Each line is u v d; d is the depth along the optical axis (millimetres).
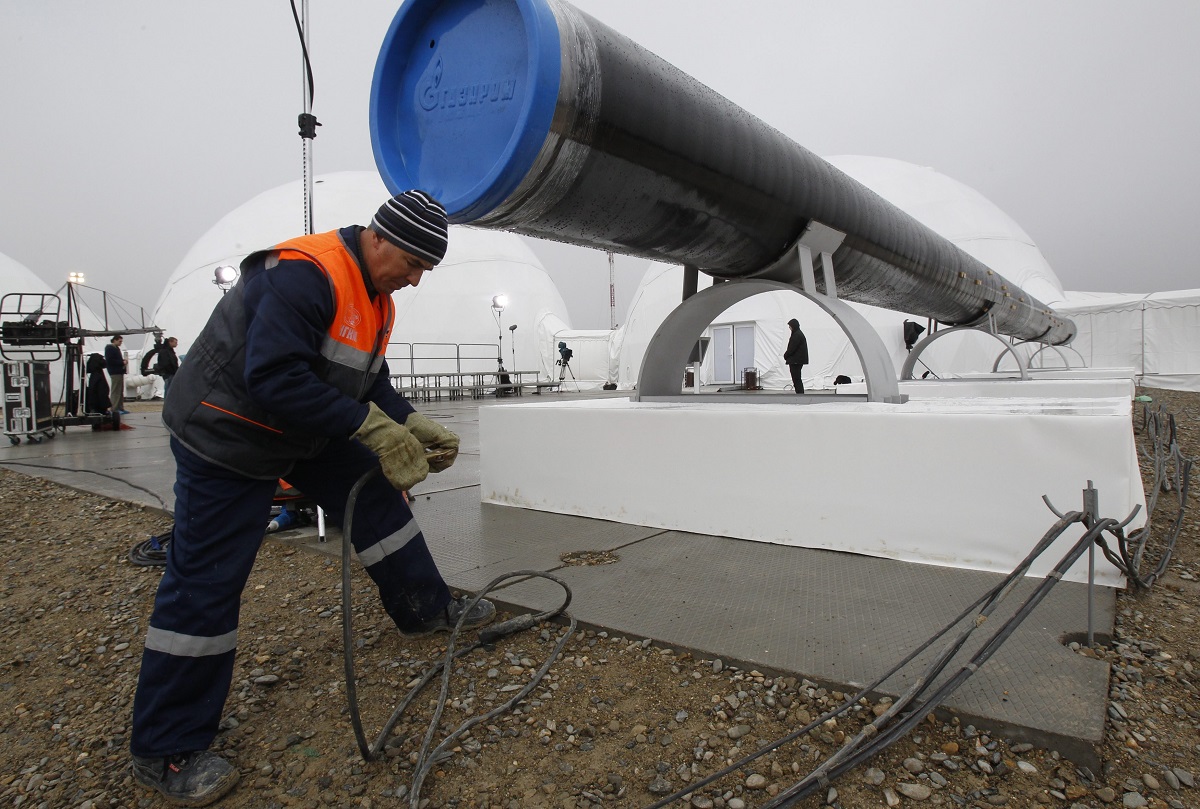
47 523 3922
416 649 1994
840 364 18766
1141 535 2428
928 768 1328
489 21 2113
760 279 3438
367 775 1393
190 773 1353
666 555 2707
